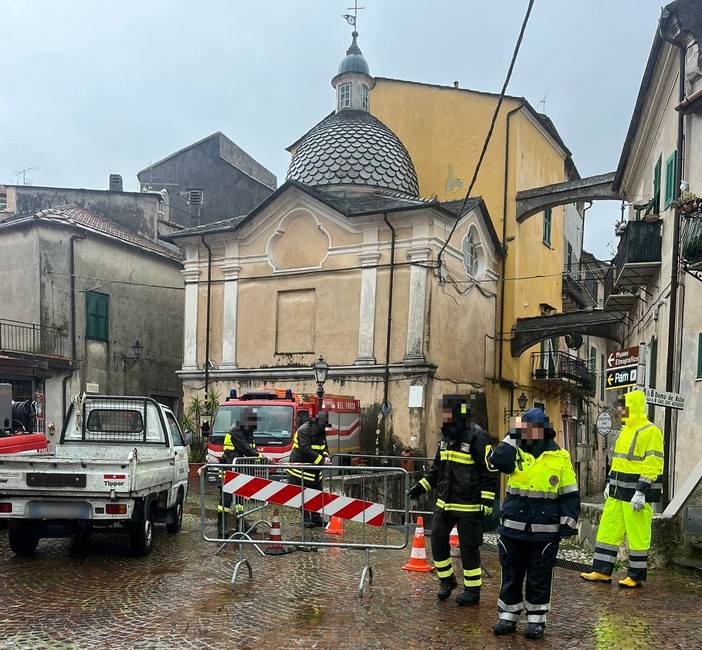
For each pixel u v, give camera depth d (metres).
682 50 11.39
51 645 5.12
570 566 8.17
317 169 21.16
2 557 8.20
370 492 13.86
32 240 21.12
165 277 25.69
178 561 8.09
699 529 7.93
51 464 7.64
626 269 13.49
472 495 6.26
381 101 26.86
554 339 28.00
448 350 19.08
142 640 5.25
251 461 9.70
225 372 20.42
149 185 34.75
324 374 15.08
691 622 5.82
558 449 5.54
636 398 7.40
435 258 18.33
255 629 5.52
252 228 20.50
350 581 7.16
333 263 19.28
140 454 9.43
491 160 24.31
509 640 5.32
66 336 21.41
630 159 17.16
